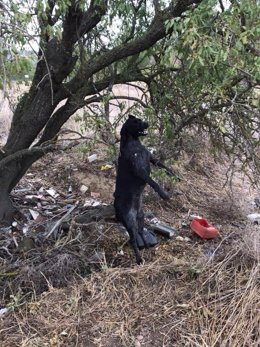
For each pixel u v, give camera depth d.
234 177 3.72
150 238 2.40
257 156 2.43
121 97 2.50
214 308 1.89
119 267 2.26
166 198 2.12
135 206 2.27
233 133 2.37
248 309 1.84
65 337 1.81
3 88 1.46
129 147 2.15
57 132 2.57
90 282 2.10
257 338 1.74
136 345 1.76
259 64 1.68
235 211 3.07
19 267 2.20
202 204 3.18
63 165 3.52
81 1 2.02
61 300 2.01
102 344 1.77
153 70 2.57
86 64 2.40
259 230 2.38
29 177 3.38
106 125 2.35
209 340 1.76
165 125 2.45
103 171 3.42
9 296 2.08
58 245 2.30
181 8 2.06
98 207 2.78
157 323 1.87
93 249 2.39
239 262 2.11
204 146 2.91
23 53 1.50
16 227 2.64
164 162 2.63
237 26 1.69
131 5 2.42
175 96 2.51
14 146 2.53
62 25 2.25
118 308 1.96
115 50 2.32
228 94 2.14
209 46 1.64
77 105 2.45
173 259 2.31
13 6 1.41
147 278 2.13
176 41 1.82
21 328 1.87
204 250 2.46
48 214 2.81
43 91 2.42
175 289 2.05
